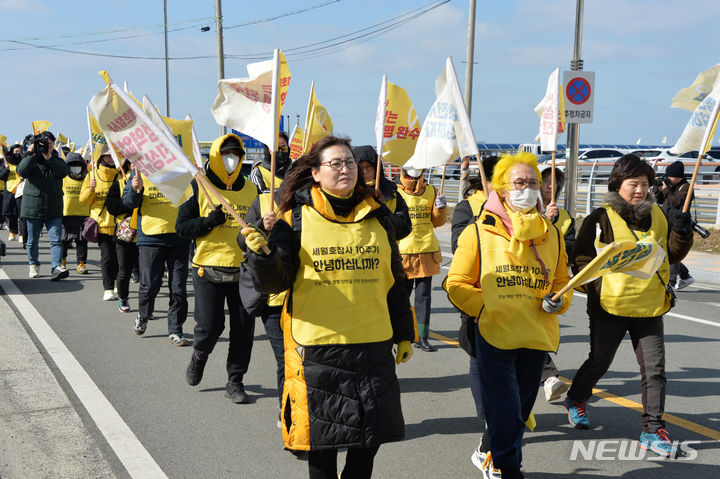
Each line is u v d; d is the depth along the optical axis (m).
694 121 4.54
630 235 4.19
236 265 4.98
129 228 7.66
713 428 4.77
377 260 3.03
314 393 2.91
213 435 4.59
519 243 3.49
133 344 6.90
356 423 2.88
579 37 12.96
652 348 4.30
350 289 2.97
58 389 5.45
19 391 5.38
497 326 3.47
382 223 3.13
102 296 9.38
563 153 35.53
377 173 4.71
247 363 5.26
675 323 8.09
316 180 3.08
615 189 4.33
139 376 5.85
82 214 11.09
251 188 5.27
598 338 4.41
